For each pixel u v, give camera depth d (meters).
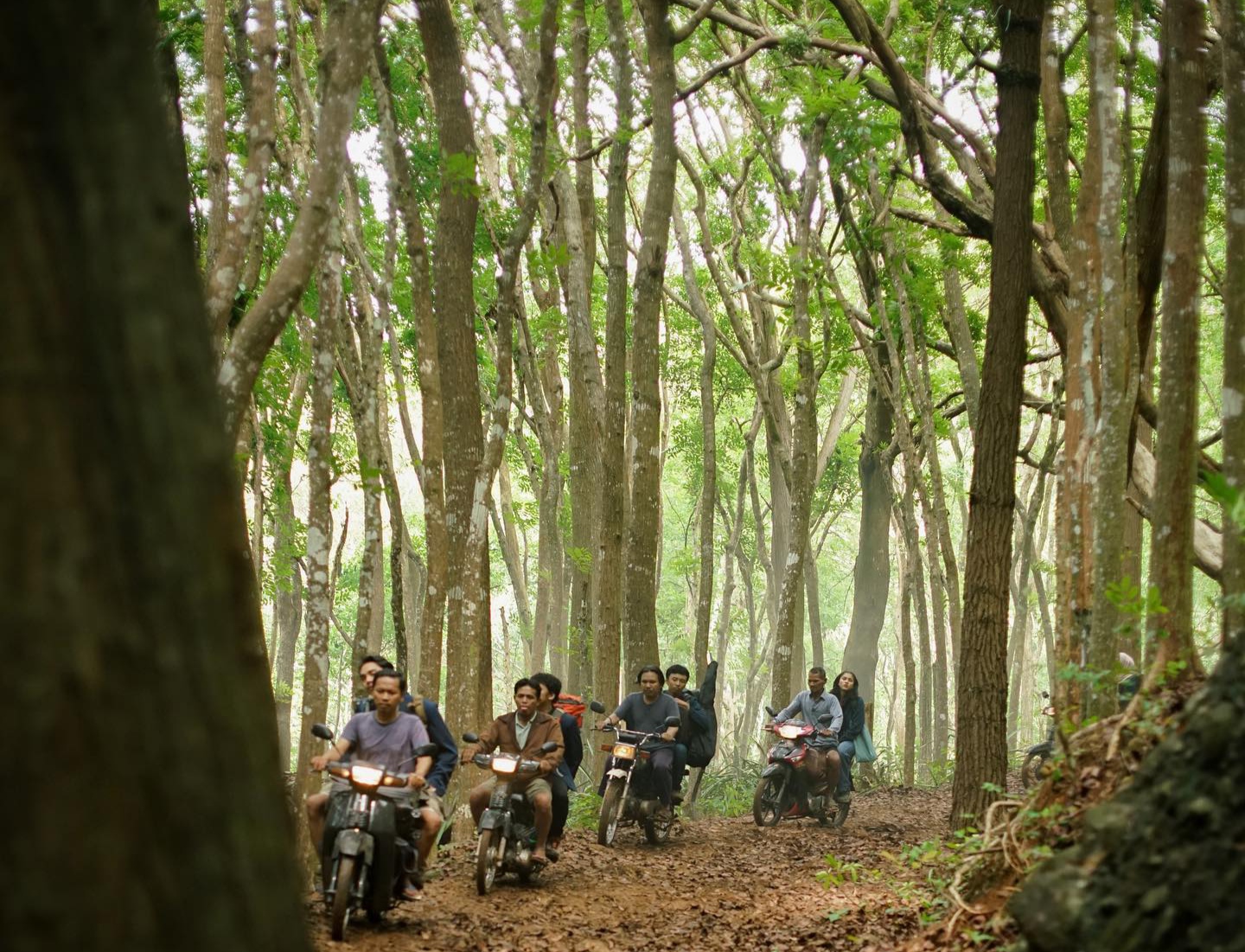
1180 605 7.23
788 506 29.75
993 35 15.64
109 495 1.92
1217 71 12.79
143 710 1.89
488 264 21.30
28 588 1.83
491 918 8.95
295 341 21.17
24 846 1.77
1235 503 4.59
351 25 7.86
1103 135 8.70
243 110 16.08
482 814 10.16
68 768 1.81
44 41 1.99
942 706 25.75
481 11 17.12
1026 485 34.44
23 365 1.88
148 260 2.03
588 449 20.00
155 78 2.18
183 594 1.97
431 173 19.33
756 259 19.44
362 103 18.52
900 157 20.70
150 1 6.46
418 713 8.96
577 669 21.06
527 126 19.25
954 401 29.67
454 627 12.95
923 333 20.84
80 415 1.92
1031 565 30.69
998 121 11.11
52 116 1.98
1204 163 7.93
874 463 27.81
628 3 19.00
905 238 18.95
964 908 6.68
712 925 8.98
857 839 14.34
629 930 8.81
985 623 10.80
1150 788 4.41
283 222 17.81
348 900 8.10
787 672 19.22
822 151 16.98
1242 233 7.29
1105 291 8.55
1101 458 8.37
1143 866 4.22
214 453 2.07
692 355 30.42
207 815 1.93
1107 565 8.20
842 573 54.62
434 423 13.43
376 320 14.17
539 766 10.20
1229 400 7.18
